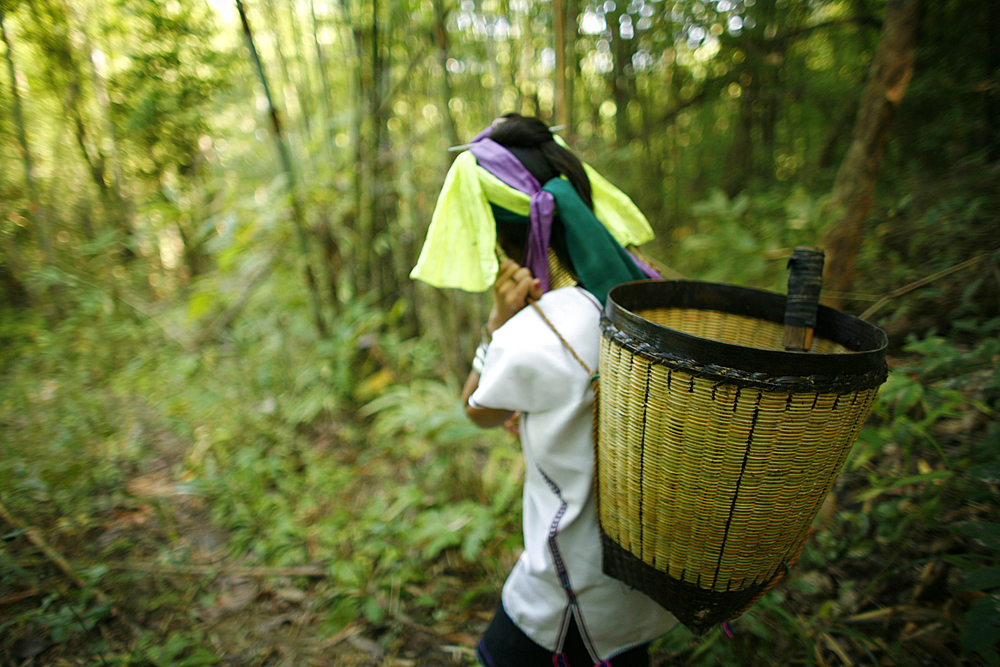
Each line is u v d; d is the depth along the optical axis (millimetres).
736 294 1251
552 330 1155
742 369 837
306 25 3195
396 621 2053
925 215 3281
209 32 3158
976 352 1961
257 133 3428
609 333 994
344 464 2898
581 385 1147
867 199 2400
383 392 3266
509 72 3566
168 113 3285
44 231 3863
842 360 829
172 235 4883
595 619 1219
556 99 2705
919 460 2139
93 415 3139
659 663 1800
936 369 2059
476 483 2664
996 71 4051
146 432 3166
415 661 1924
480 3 2900
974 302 2723
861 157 2377
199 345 4168
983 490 1652
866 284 3186
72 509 2379
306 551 2355
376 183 3178
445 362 3303
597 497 1142
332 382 3225
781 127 6305
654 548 1034
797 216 3543
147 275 4785
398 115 3412
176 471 2850
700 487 928
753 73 5945
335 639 1979
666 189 6273
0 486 2309
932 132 4227
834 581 1937
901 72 2230
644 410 940
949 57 4402
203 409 3273
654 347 905
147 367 3848
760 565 984
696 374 856
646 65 5652
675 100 6359
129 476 2785
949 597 1729
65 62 3404
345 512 2525
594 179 1424
